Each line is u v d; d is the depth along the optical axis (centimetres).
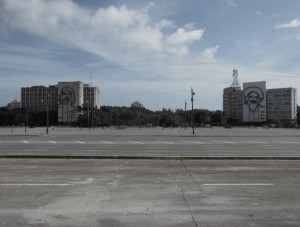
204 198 905
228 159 1717
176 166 1476
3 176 1238
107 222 705
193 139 4147
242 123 18975
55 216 747
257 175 1252
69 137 4741
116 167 1451
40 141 3672
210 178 1193
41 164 1544
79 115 15850
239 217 739
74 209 800
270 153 2231
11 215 755
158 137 4728
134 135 5434
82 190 1002
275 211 784
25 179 1178
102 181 1140
